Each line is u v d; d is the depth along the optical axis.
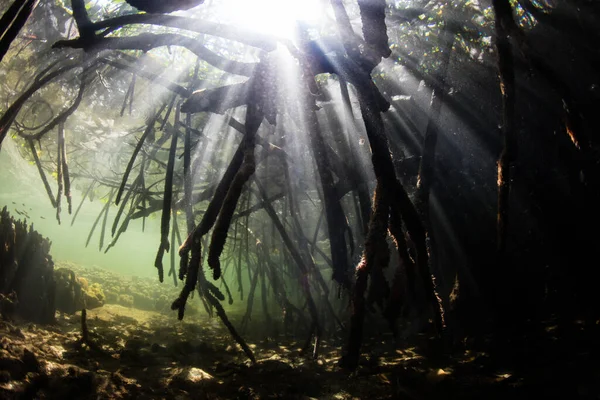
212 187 6.44
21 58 6.28
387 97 6.61
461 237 6.88
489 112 6.41
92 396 3.48
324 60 3.05
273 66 3.12
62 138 4.31
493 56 5.88
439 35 5.87
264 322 9.84
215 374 4.87
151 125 4.93
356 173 4.28
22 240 6.71
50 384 3.41
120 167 9.58
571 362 4.11
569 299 6.42
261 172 7.15
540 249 6.66
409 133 6.77
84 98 6.74
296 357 6.08
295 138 6.31
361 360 5.48
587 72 5.45
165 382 4.23
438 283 5.11
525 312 6.47
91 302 9.93
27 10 2.15
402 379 4.48
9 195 25.75
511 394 3.65
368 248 2.67
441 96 4.56
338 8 2.83
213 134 7.28
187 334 8.23
